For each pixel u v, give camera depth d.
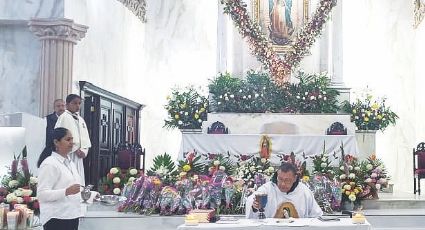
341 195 11.00
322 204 10.71
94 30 14.16
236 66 16.47
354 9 18.33
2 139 9.67
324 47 16.34
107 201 10.88
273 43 16.12
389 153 17.81
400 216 10.41
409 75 17.81
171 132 18.27
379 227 10.34
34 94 12.46
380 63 18.05
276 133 14.59
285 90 15.13
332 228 6.12
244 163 11.91
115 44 15.90
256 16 16.30
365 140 14.96
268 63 15.54
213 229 6.04
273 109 15.08
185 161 11.71
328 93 15.20
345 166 11.48
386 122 14.97
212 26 18.48
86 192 6.70
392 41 17.97
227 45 16.48
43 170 6.44
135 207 10.43
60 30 12.19
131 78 17.55
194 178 10.58
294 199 7.08
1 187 8.22
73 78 12.70
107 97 14.64
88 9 13.72
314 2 16.33
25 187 8.33
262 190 7.09
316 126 14.63
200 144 13.45
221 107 15.11
